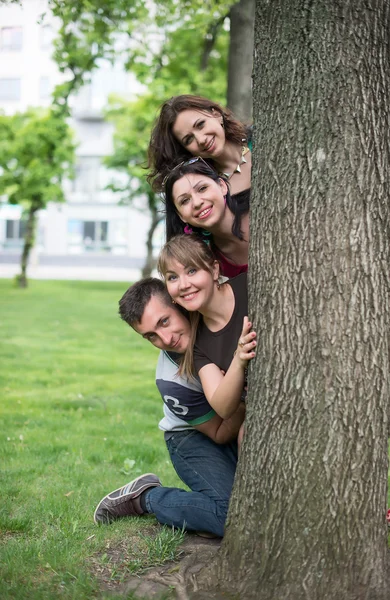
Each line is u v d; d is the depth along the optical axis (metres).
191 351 3.12
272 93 2.68
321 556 2.57
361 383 2.57
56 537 3.27
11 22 35.97
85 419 6.08
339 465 2.56
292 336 2.62
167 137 3.50
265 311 2.69
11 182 21.70
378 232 2.62
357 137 2.57
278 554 2.62
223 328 3.08
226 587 2.70
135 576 2.89
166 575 2.87
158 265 3.04
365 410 2.58
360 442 2.57
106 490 4.07
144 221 38.84
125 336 11.92
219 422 3.32
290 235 2.62
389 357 2.67
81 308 16.28
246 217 3.24
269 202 2.68
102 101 37.12
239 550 2.72
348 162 2.57
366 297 2.59
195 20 9.47
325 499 2.57
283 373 2.63
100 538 3.25
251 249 2.78
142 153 21.66
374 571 2.60
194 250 2.95
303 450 2.59
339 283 2.57
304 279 2.60
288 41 2.63
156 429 5.75
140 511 3.50
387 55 2.66
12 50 36.31
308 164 2.60
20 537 3.31
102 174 38.75
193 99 3.41
